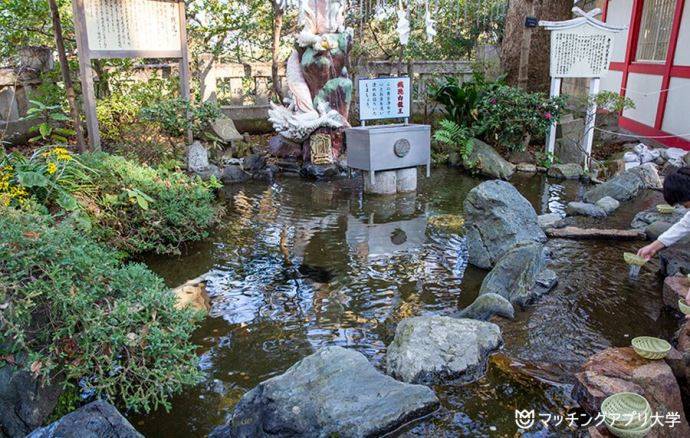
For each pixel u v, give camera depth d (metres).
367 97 6.88
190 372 2.71
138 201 4.48
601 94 7.92
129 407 2.51
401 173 7.01
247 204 6.47
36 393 2.53
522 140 8.30
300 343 3.33
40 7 7.41
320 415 2.52
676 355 2.81
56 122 7.23
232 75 9.88
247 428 2.52
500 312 3.54
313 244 5.07
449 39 12.39
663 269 4.18
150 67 9.34
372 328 3.50
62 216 4.09
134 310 2.67
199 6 9.55
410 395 2.66
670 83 8.98
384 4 11.32
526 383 2.88
